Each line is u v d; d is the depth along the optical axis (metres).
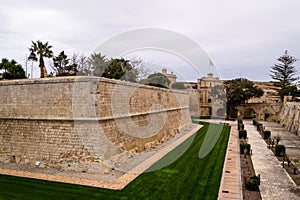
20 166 19.25
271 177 18.47
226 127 48.09
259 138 37.75
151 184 16.00
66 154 18.52
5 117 20.45
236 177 17.89
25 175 17.33
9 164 19.73
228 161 22.56
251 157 24.97
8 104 20.44
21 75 37.03
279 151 25.47
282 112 62.84
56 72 48.16
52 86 19.02
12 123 20.36
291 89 72.94
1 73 36.34
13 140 20.22
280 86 83.56
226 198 14.07
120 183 16.02
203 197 14.11
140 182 16.31
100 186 15.40
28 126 19.80
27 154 19.70
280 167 21.30
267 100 83.69
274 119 68.44
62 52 48.91
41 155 19.25
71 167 18.16
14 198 13.68
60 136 18.75
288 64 82.94
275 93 87.25
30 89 19.69
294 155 26.91
